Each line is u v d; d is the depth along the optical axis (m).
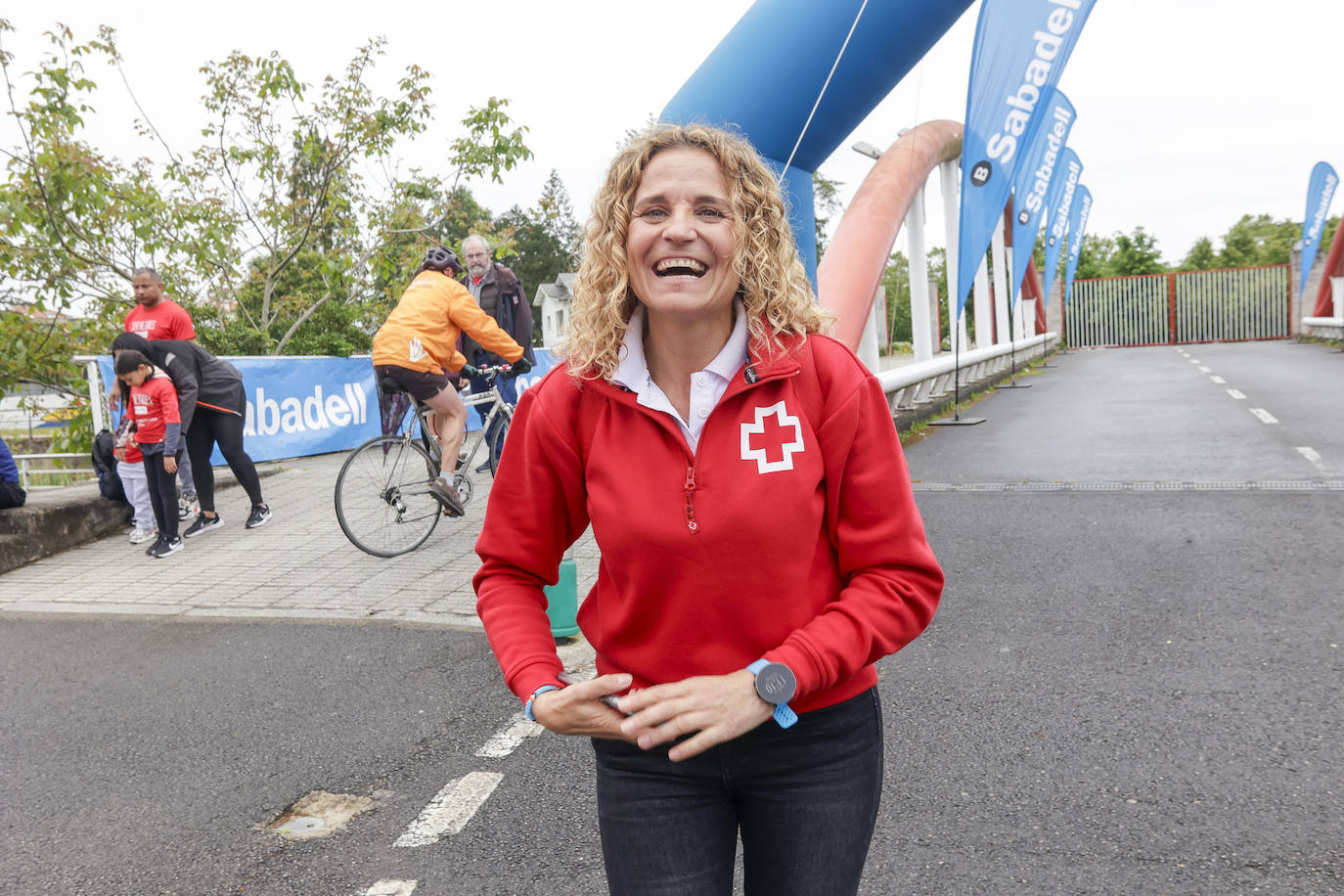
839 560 1.39
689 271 1.36
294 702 4.04
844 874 1.40
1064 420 12.78
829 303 9.43
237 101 14.82
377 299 16.53
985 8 10.87
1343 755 3.05
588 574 5.75
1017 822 2.77
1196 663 3.89
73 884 2.71
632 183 1.40
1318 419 11.03
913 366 13.67
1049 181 17.48
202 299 15.14
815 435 1.35
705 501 1.31
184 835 2.96
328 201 15.36
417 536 6.84
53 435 12.43
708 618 1.33
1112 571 5.30
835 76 4.98
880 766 1.47
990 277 26.03
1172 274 38.34
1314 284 33.50
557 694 1.28
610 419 1.38
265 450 11.20
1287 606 4.51
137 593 6.04
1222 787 2.89
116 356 7.03
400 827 2.94
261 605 5.58
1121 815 2.77
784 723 1.28
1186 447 9.57
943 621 4.62
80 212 12.83
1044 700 3.62
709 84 5.01
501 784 3.19
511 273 9.09
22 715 4.05
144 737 3.75
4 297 12.89
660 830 1.41
